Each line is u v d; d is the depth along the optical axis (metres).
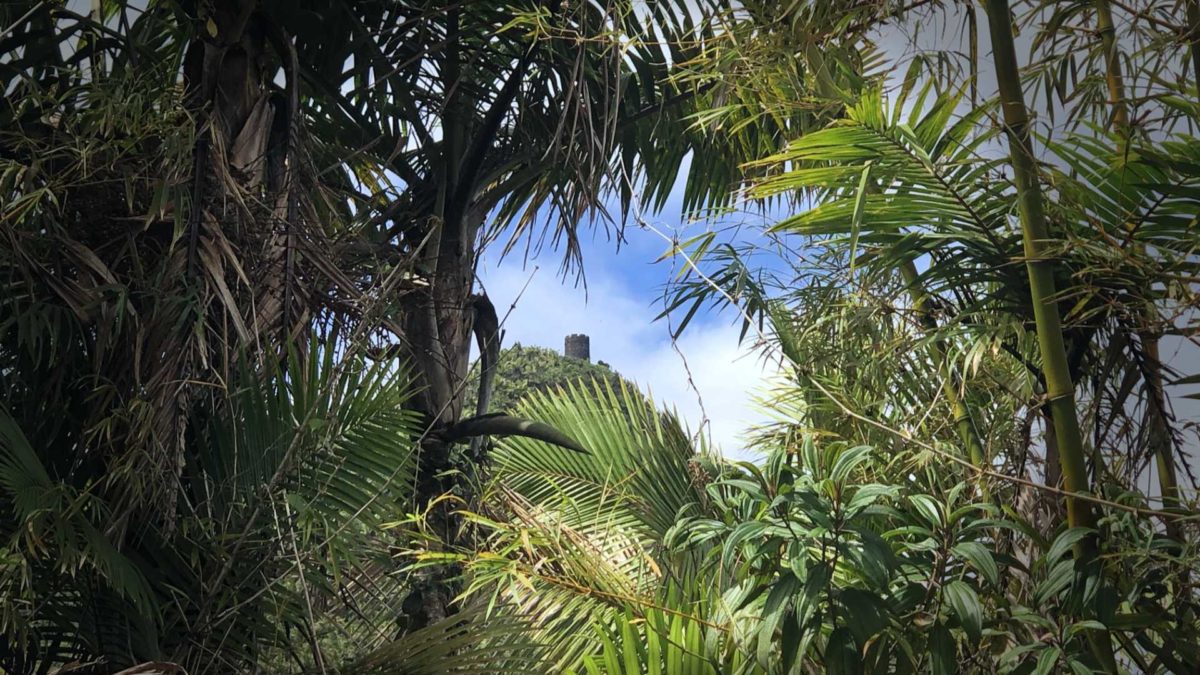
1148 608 1.55
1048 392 1.55
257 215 2.45
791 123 2.21
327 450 2.36
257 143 2.47
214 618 2.21
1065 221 1.62
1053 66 1.85
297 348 2.54
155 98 2.31
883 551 1.48
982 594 1.61
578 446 2.90
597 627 1.95
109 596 2.15
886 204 1.73
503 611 2.36
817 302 2.21
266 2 2.73
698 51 2.98
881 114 1.63
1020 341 1.83
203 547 2.21
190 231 2.25
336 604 2.49
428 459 2.89
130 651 2.09
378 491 2.38
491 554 2.13
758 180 1.82
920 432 1.94
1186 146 1.50
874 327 1.97
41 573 2.07
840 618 1.62
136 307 2.30
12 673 2.12
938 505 1.53
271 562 2.25
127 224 2.29
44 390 2.21
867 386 2.06
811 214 1.77
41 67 2.35
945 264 1.75
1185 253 1.52
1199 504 1.50
